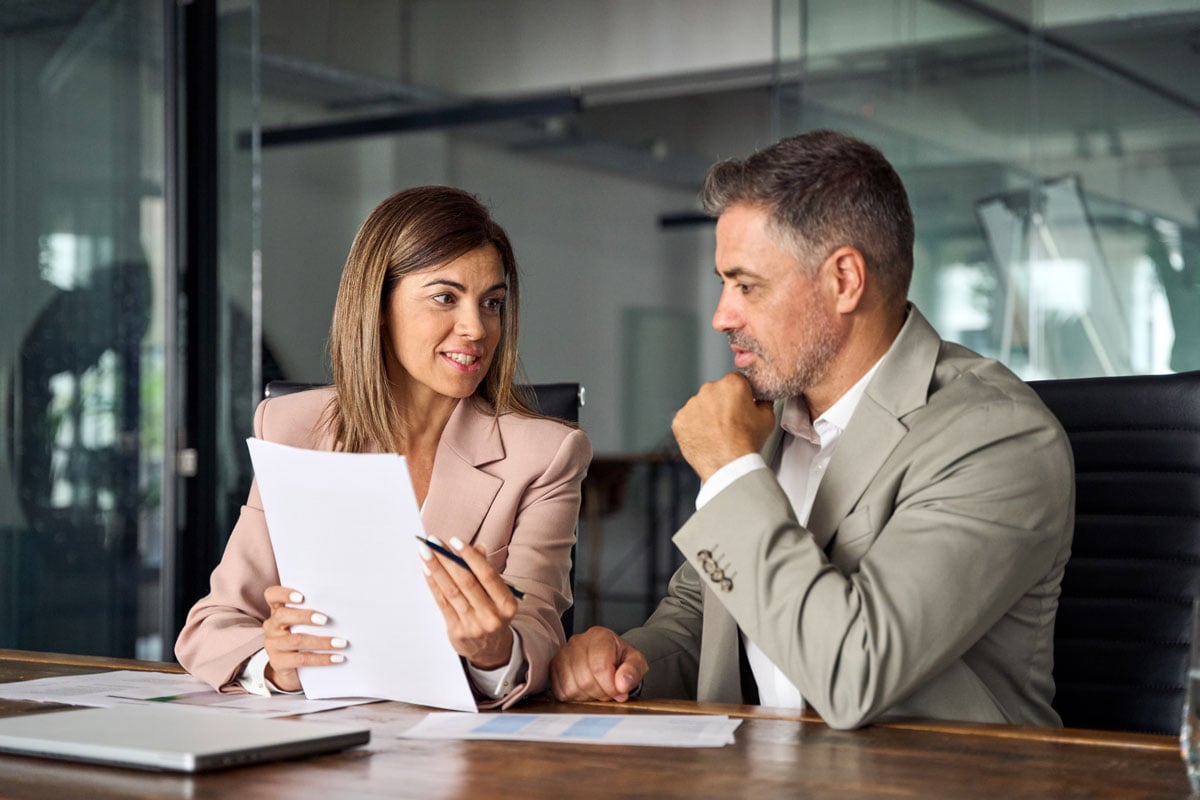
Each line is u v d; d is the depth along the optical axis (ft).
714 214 5.08
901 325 5.16
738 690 5.23
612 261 36.60
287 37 26.45
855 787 3.28
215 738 3.64
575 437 5.85
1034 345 12.32
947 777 3.38
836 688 4.20
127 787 3.33
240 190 13.38
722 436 4.76
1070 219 12.16
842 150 4.92
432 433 6.04
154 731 3.75
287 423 6.05
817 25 13.20
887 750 3.73
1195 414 5.40
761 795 3.21
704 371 39.58
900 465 4.79
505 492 5.69
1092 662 5.40
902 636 4.27
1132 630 5.36
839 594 4.35
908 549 4.50
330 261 29.86
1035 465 4.70
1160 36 11.77
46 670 5.47
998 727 4.06
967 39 12.59
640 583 30.53
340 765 3.57
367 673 4.62
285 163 28.76
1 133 11.96
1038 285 12.30
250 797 3.22
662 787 3.29
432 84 26.91
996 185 12.47
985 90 12.51
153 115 12.96
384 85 27.02
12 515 12.04
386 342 5.95
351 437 5.92
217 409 13.17
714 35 23.56
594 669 4.71
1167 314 11.72
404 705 4.58
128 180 12.78
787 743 3.85
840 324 4.97
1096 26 12.05
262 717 4.03
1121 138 11.93
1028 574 4.64
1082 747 3.74
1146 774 3.40
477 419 5.92
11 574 12.00
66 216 12.37
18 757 3.67
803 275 4.91
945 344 5.22
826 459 5.28
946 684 4.59
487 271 5.75
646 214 37.88
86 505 12.47
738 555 4.53
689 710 4.48
